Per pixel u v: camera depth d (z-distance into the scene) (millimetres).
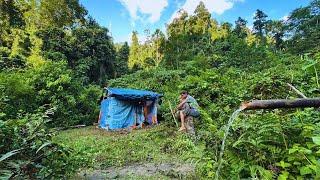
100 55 38656
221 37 59531
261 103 1621
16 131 4297
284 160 2732
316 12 51188
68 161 5059
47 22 39250
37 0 38594
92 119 21422
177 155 7508
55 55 32438
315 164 2484
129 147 9328
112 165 7148
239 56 33719
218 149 3004
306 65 3631
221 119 3770
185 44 52500
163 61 49344
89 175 6230
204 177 3383
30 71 18875
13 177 3789
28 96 16031
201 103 11000
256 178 2539
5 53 30797
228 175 2857
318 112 3088
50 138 4832
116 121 18547
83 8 42750
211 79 12039
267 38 61688
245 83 9961
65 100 18500
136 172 6477
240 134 2887
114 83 33594
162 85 26516
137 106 19359
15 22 36844
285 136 2758
